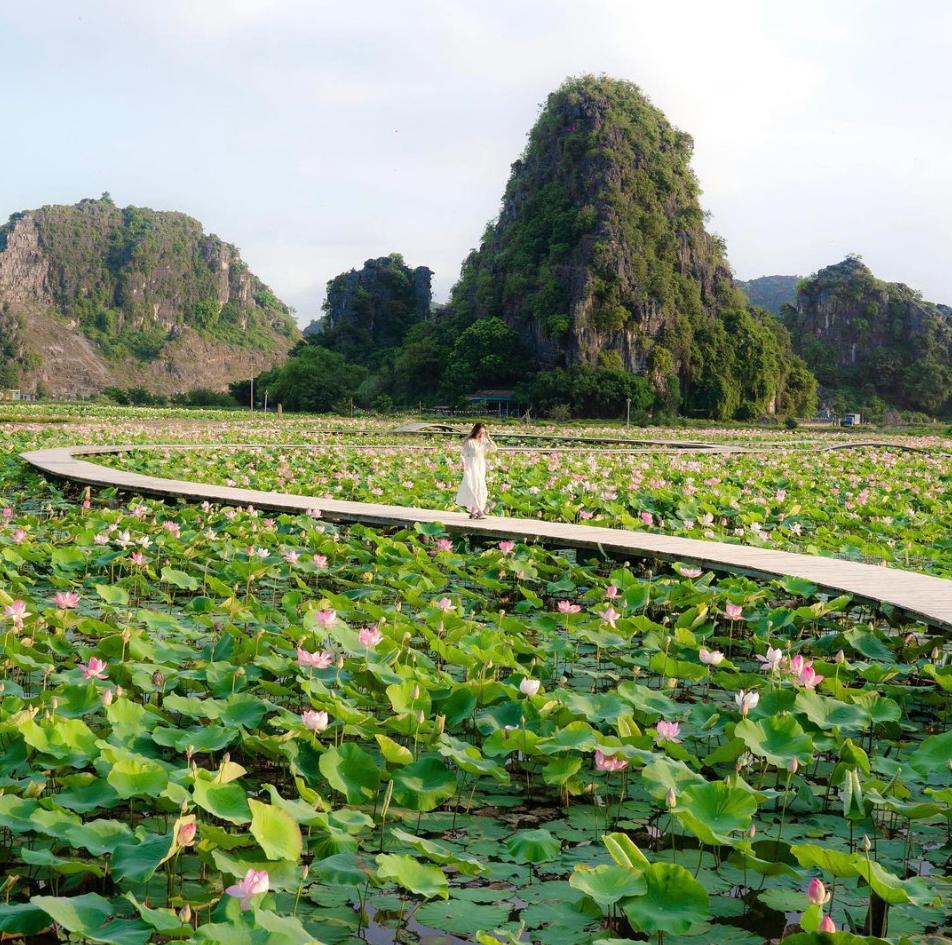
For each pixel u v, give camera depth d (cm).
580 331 9838
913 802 443
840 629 775
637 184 10756
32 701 459
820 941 275
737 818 356
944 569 1032
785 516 1426
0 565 786
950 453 3728
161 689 503
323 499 1376
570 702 484
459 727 520
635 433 6141
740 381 10906
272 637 589
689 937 326
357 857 349
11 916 279
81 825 336
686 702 588
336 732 454
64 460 1909
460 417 8712
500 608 866
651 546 1016
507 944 315
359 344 13825
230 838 328
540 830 381
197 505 1390
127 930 282
